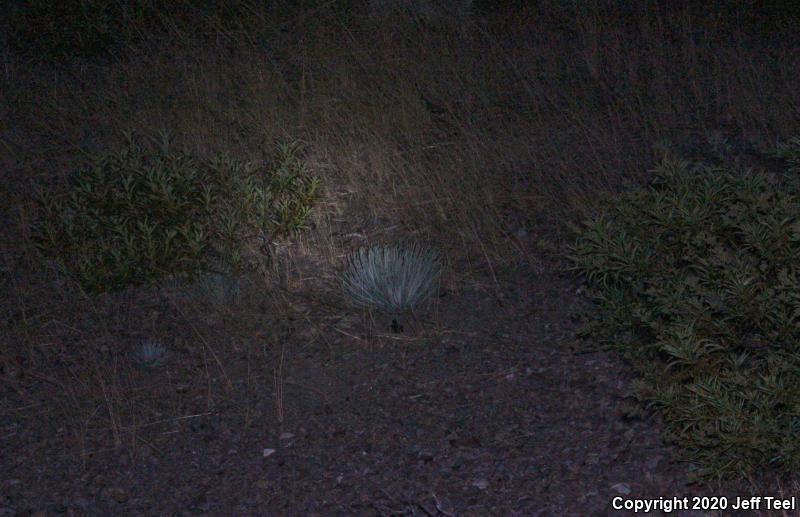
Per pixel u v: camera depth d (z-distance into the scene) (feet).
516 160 21.99
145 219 19.11
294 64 26.35
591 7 29.32
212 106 23.95
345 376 16.97
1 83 25.64
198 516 14.67
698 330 14.80
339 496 14.80
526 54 26.73
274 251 19.83
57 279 19.26
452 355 17.26
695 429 14.24
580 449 15.14
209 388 16.84
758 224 15.56
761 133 21.93
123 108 24.29
